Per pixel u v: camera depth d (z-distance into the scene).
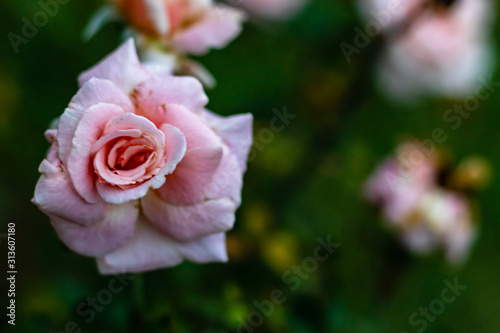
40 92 0.86
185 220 0.53
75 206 0.51
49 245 0.77
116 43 0.86
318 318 0.69
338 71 0.90
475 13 0.87
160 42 0.60
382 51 0.84
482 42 0.92
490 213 1.20
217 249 0.54
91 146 0.51
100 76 0.52
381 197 0.76
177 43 0.60
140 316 0.59
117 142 0.51
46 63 0.87
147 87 0.52
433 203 0.72
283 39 1.00
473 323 1.11
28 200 0.85
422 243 0.73
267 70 0.99
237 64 0.98
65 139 0.51
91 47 0.88
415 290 1.08
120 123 0.51
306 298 0.70
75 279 0.68
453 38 0.86
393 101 1.04
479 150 1.22
